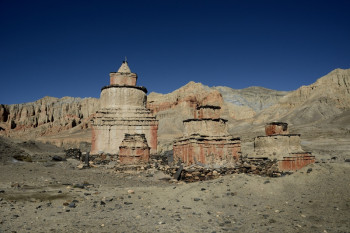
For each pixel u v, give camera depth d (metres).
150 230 9.30
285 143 25.72
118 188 16.59
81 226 9.46
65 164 30.89
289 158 24.59
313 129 92.75
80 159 36.72
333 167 15.80
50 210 11.24
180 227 9.64
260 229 9.47
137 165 27.31
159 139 128.25
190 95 192.38
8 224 9.40
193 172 21.00
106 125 39.84
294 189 14.04
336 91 158.88
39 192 14.26
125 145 28.58
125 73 44.47
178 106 189.38
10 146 36.00
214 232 9.20
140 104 44.12
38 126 199.88
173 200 13.20
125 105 42.72
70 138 147.38
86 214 10.88
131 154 28.23
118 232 9.04
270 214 11.04
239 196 13.48
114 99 42.91
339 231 9.09
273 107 184.25
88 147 94.38
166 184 19.94
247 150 49.41
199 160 22.41
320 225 9.67
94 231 9.05
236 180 15.73
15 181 18.50
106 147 39.28
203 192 14.19
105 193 14.68
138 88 44.25
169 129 162.75
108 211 11.38
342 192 12.67
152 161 31.55
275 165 23.97
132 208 11.91
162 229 9.41
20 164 28.73
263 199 13.05
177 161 24.77
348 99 151.25
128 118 40.62
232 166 22.67
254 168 22.34
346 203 11.51
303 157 25.23
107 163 33.88
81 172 25.89
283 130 27.02
